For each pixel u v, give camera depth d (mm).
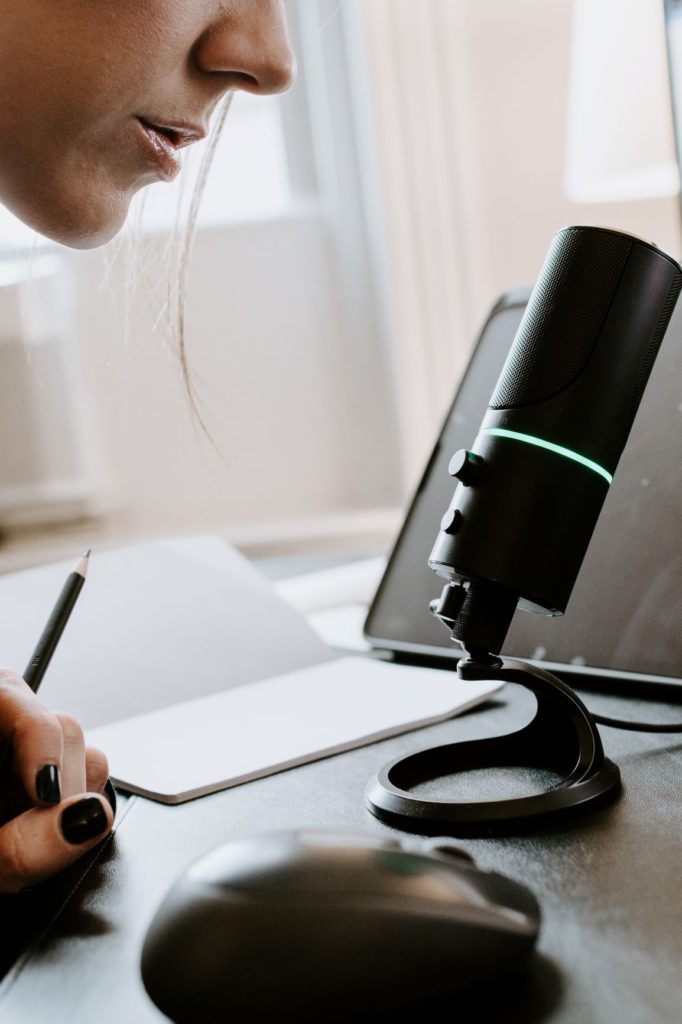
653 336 445
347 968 289
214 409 2398
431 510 743
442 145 2197
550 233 2219
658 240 2197
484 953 295
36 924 379
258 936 293
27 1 485
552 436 421
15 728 453
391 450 2398
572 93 1610
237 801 485
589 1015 284
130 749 582
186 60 523
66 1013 309
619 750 493
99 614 732
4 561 2260
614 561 611
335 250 2383
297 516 2438
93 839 418
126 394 2381
